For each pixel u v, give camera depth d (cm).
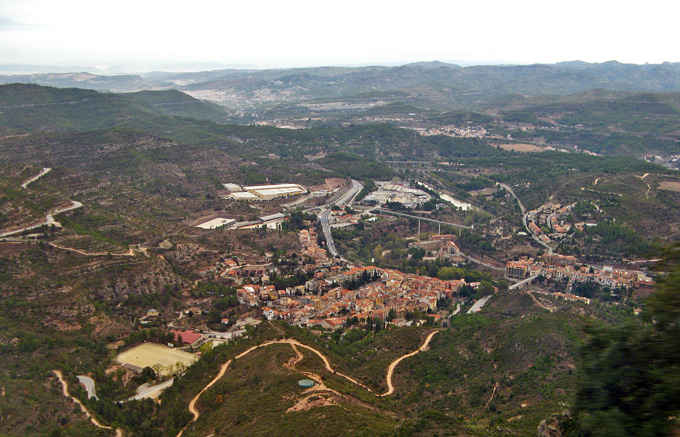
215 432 18175
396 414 18250
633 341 7125
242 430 17562
